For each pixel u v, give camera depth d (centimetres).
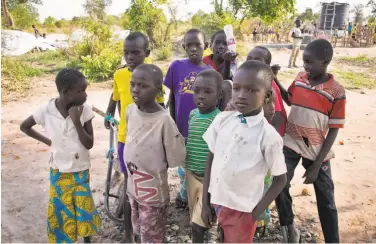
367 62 1502
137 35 321
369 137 623
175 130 269
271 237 328
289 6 1753
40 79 1098
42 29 3084
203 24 1700
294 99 294
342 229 345
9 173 466
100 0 1440
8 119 710
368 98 914
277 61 1452
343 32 2364
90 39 1330
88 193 294
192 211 288
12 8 2541
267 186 283
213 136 235
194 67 346
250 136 214
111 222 351
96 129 658
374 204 391
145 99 262
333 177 462
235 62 381
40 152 542
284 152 303
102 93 944
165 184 281
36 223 355
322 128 287
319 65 276
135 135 271
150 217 278
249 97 205
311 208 382
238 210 221
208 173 245
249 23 2323
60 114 282
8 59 1170
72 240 295
